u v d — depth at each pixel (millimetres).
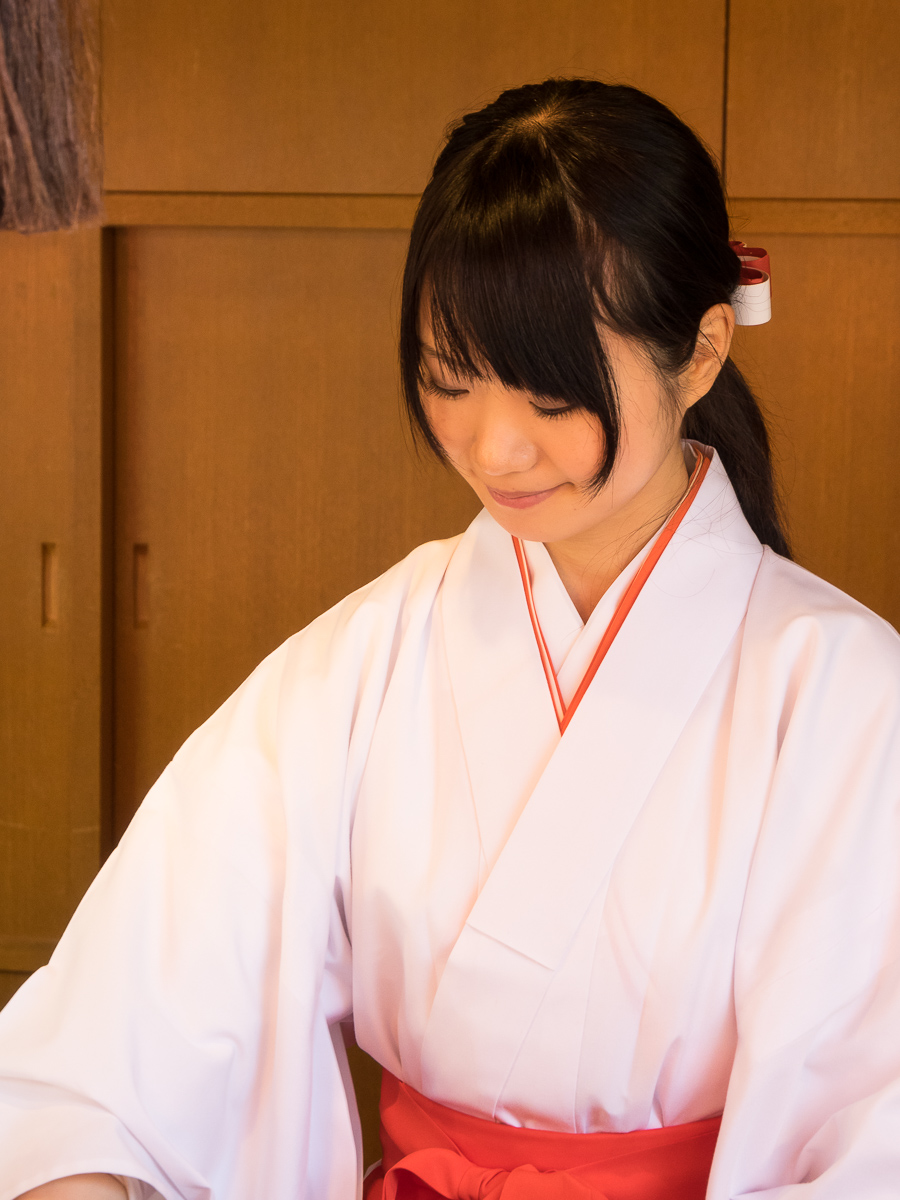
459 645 951
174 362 2131
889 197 1967
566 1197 830
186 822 950
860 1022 791
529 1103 866
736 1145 787
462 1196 857
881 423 2039
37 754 2143
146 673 2189
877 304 2021
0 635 2133
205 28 2020
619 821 853
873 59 1942
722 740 869
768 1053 786
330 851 941
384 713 953
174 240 2105
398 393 2104
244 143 2037
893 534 2053
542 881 854
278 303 2104
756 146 1969
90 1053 854
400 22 1995
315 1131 961
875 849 812
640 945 833
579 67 1976
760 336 2037
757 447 1020
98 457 2084
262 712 999
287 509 2145
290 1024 902
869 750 832
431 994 893
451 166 760
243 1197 914
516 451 758
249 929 927
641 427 777
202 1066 879
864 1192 747
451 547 1017
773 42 1948
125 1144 825
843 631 866
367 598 1010
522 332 712
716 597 903
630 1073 848
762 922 819
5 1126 837
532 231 708
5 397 2092
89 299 2057
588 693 881
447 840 903
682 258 760
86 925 920
